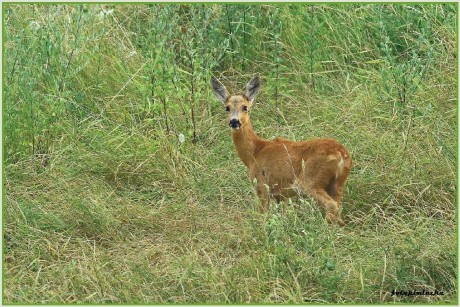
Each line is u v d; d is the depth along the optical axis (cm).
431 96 1504
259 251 1149
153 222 1280
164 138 1428
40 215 1279
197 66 1516
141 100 1556
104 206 1300
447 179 1320
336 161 1255
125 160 1420
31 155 1436
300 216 1250
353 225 1261
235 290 1073
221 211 1297
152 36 1627
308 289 1089
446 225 1228
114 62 1628
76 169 1407
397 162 1354
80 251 1207
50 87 1540
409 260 1123
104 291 1095
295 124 1533
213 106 1583
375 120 1494
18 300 1074
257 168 1330
